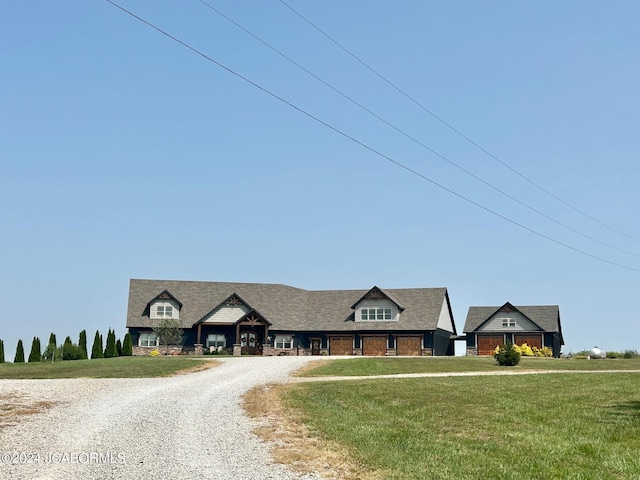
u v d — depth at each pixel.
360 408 25.81
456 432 20.38
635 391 29.75
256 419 23.30
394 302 77.69
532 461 16.36
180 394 30.91
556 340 83.25
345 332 78.75
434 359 58.22
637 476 14.85
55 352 68.00
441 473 15.05
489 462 16.20
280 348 79.38
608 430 20.42
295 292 85.00
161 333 75.31
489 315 80.50
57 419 22.83
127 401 27.92
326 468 15.66
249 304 80.50
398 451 17.52
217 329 79.25
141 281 82.81
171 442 18.86
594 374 39.97
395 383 34.53
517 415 23.39
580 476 14.84
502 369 49.00
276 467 15.75
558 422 21.88
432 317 77.12
